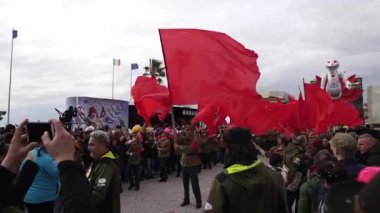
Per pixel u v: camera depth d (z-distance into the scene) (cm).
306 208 485
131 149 1322
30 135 233
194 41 646
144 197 1171
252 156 325
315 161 485
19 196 243
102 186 445
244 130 327
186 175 1030
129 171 1340
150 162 1609
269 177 322
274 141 1377
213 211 313
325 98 1005
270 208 317
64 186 183
